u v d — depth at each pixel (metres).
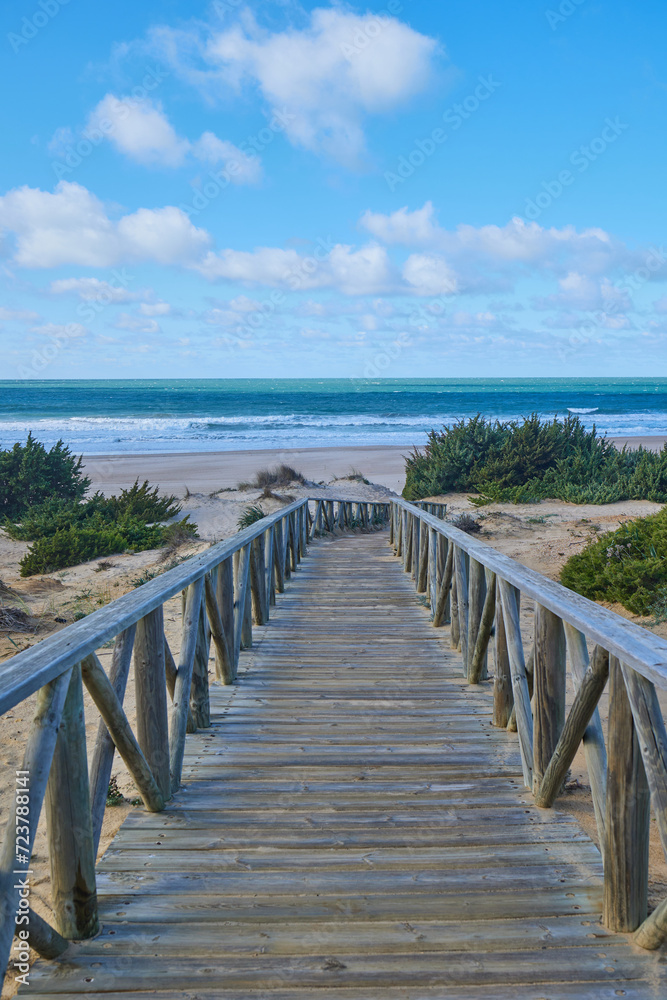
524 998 2.02
